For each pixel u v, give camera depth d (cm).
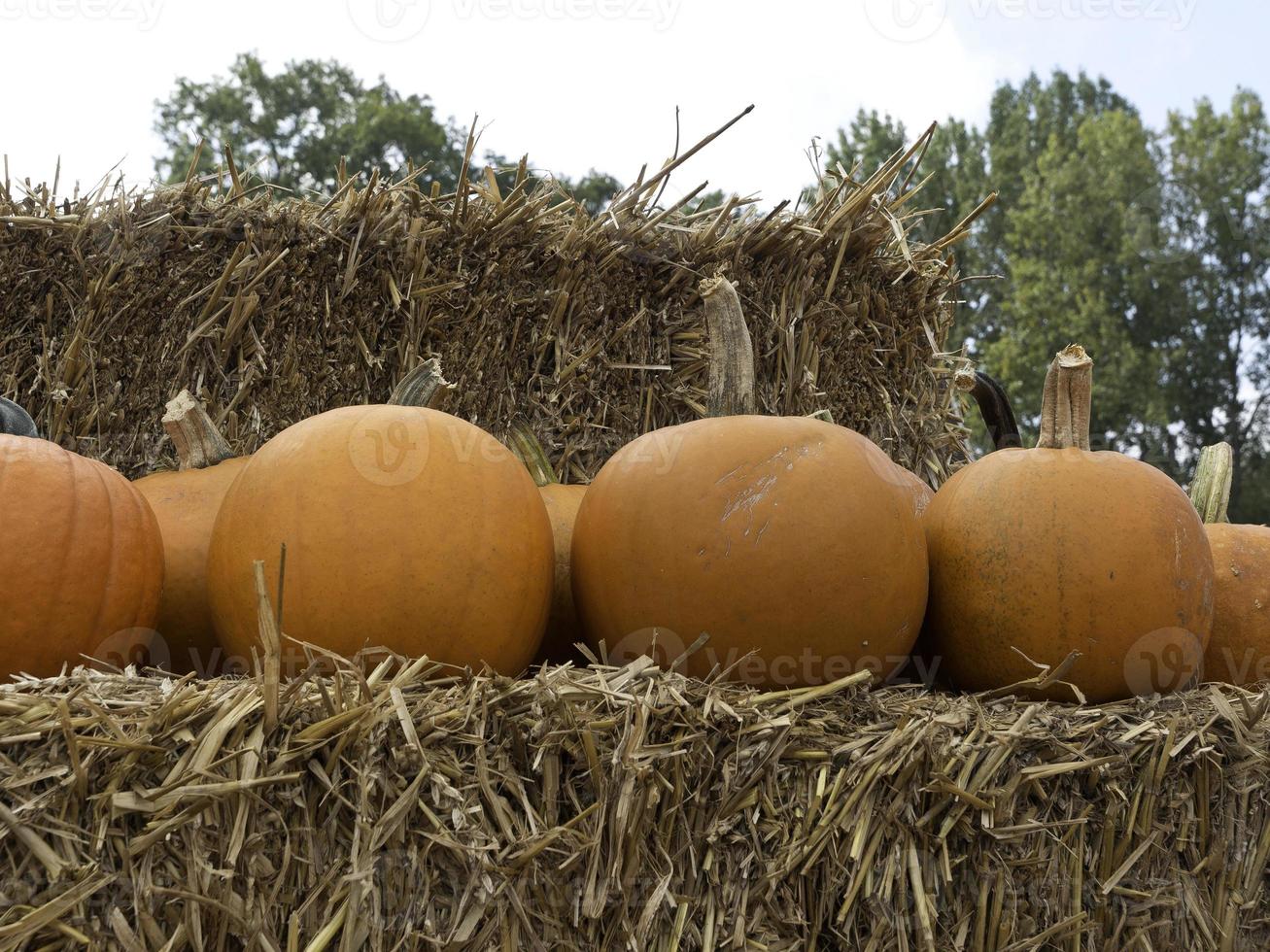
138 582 154
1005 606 156
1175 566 157
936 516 163
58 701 130
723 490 151
